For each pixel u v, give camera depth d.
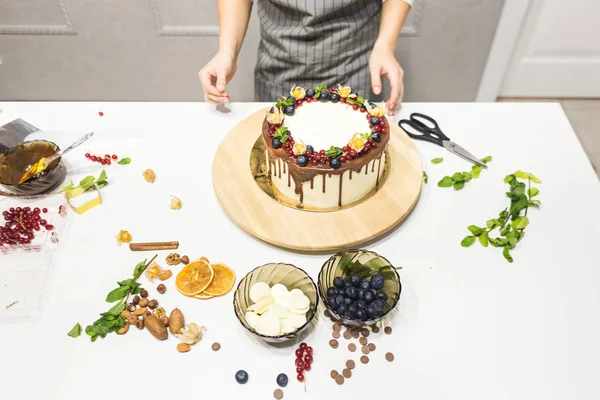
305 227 1.20
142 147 1.47
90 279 1.15
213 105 1.60
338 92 1.35
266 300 1.02
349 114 1.30
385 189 1.29
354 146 1.17
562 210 1.28
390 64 1.49
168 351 1.04
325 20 1.56
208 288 1.12
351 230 1.19
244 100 2.87
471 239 1.21
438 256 1.19
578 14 2.53
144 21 2.51
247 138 1.45
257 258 1.20
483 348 1.03
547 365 1.01
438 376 1.00
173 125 1.54
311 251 1.20
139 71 2.77
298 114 1.30
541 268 1.16
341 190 1.22
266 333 0.98
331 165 1.16
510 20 2.46
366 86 1.72
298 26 1.58
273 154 1.21
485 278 1.14
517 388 0.98
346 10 1.54
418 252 1.20
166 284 1.14
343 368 1.01
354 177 1.20
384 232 1.22
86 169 1.40
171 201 1.31
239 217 1.23
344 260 1.09
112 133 1.51
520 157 1.43
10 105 1.59
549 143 1.47
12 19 2.52
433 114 1.57
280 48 1.66
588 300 1.10
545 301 1.10
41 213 1.28
